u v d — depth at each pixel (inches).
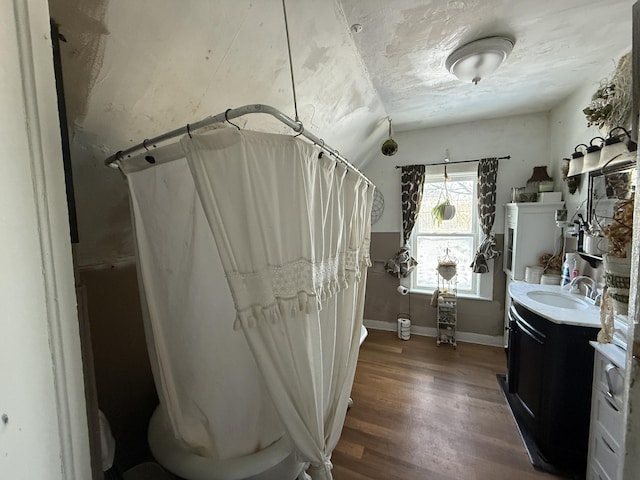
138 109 39.0
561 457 60.2
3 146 14.1
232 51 41.4
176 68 37.8
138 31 31.2
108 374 58.7
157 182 37.1
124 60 32.7
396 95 85.9
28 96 15.4
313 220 33.4
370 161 133.4
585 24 55.0
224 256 27.5
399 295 134.6
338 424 45.8
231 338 42.3
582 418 57.7
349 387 51.4
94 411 31.7
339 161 41.9
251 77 47.4
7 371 14.2
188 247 38.6
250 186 27.6
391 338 128.6
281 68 50.4
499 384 92.3
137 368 64.1
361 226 58.7
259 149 28.0
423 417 77.7
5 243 14.1
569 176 78.3
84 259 53.6
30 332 15.4
